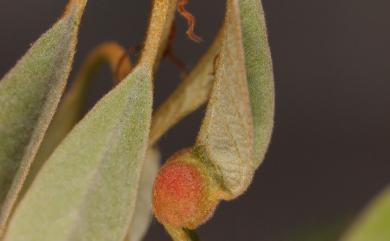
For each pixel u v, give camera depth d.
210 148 0.12
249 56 0.12
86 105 0.16
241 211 0.40
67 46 0.12
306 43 0.38
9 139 0.12
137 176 0.12
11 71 0.12
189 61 0.34
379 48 0.38
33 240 0.11
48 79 0.12
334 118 0.39
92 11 0.36
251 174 0.12
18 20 0.37
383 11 0.38
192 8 0.34
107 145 0.12
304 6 0.38
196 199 0.12
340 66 0.38
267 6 0.38
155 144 0.16
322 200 0.40
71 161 0.12
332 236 0.20
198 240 0.12
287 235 0.20
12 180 0.12
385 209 0.13
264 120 0.12
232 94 0.11
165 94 0.33
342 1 0.38
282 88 0.39
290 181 0.40
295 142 0.39
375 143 0.39
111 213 0.12
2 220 0.12
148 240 0.34
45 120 0.12
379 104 0.39
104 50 0.16
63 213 0.11
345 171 0.40
